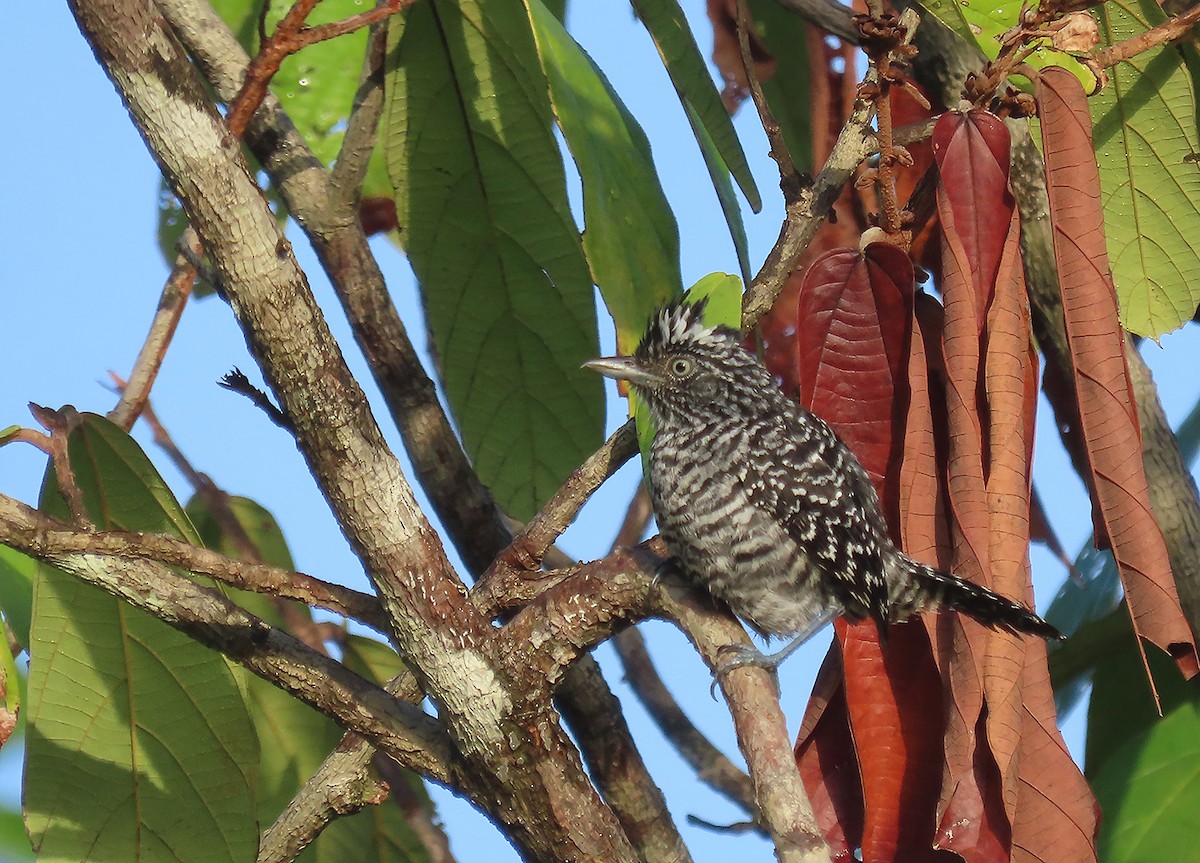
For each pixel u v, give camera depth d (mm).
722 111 8594
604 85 8570
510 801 6887
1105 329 6840
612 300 7699
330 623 10219
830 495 9250
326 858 10352
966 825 6566
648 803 9484
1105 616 9398
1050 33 7148
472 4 9500
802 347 7578
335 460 6406
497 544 10156
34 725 8273
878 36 7066
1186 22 7285
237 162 5949
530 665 6723
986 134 6926
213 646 7105
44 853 8305
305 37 6109
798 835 5547
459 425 10219
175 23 8531
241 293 6082
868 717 7285
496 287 10109
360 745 8438
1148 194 8984
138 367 9789
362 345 9773
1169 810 8422
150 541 6730
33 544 6668
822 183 8273
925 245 8805
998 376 6688
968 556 6555
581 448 10242
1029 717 6824
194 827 8445
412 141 9898
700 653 7020
